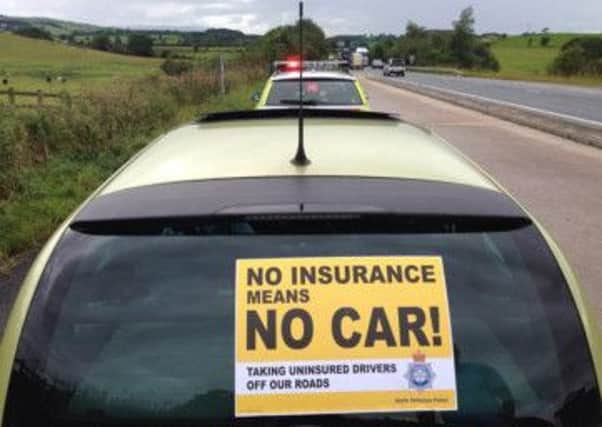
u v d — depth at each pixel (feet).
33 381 6.63
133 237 7.41
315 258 7.06
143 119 53.93
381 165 8.52
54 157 38.04
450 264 7.12
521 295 7.12
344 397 6.53
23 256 23.86
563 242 26.94
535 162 46.60
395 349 6.66
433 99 117.08
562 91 151.64
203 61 121.19
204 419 6.48
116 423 6.48
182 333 6.81
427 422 6.48
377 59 427.74
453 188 7.99
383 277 6.97
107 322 6.95
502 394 6.57
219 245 7.23
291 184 7.83
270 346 6.66
